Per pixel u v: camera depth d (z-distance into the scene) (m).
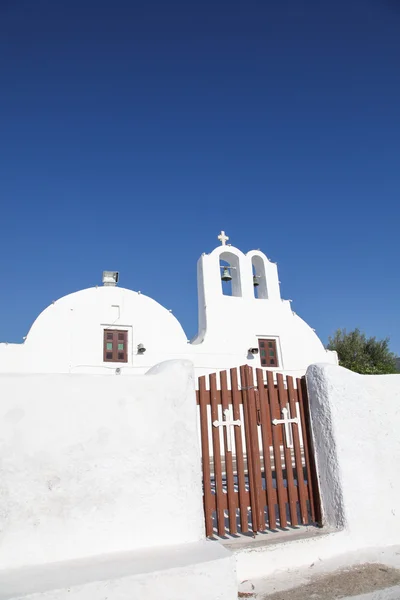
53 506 4.56
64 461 4.70
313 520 6.22
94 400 4.98
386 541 6.00
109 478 4.82
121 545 4.71
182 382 5.46
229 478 5.76
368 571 5.32
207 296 17.73
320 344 18.84
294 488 6.16
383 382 6.77
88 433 4.86
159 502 4.96
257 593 4.75
